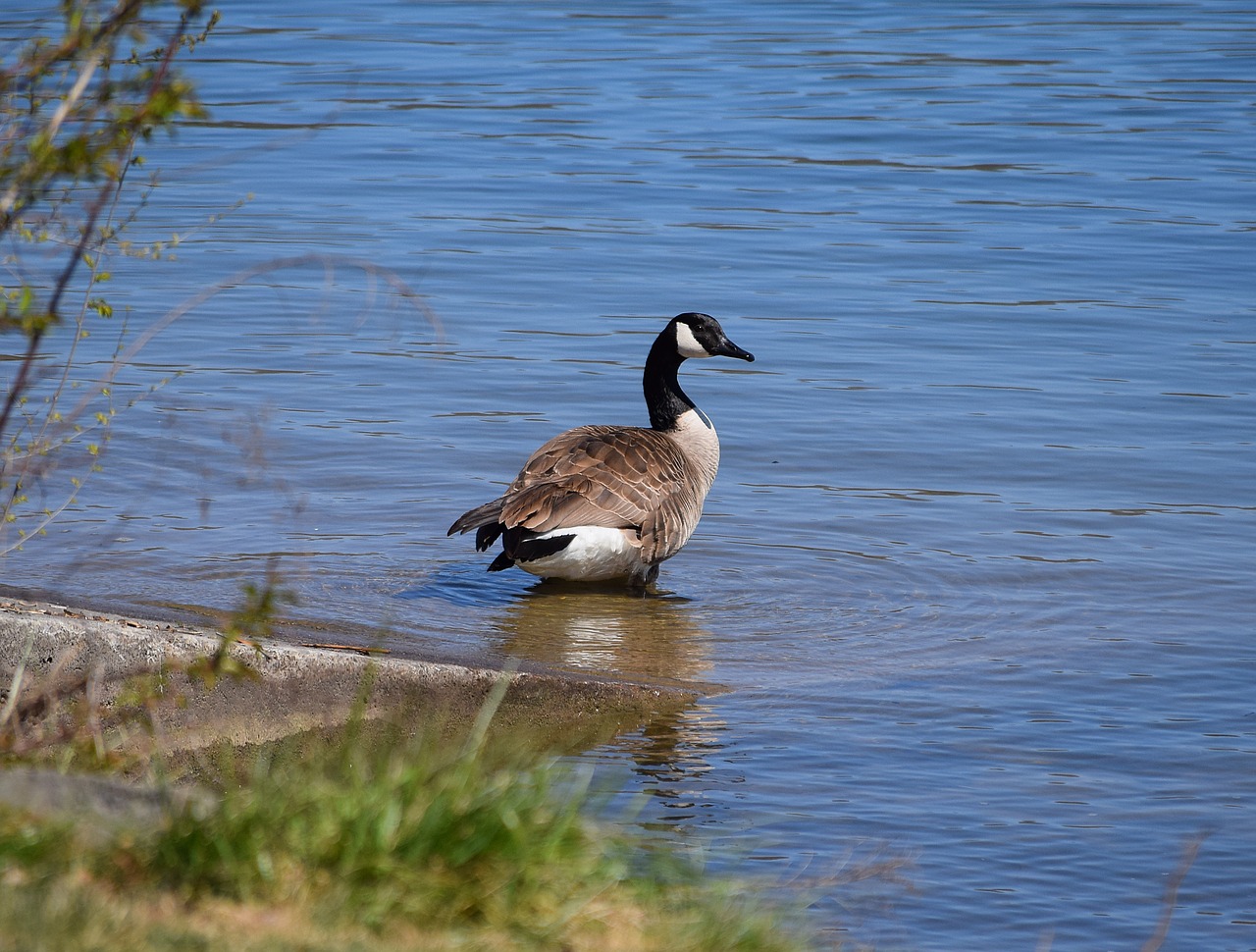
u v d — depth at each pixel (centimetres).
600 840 698
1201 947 782
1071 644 1224
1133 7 5044
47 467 922
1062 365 2042
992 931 786
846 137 3394
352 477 1645
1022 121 3541
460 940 604
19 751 765
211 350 2061
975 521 1545
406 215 2777
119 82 751
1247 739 1038
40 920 552
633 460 1406
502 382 1972
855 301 2330
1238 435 1786
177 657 961
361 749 962
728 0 5156
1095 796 946
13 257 1197
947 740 1030
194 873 616
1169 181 3044
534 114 3591
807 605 1336
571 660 1175
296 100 3628
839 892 809
